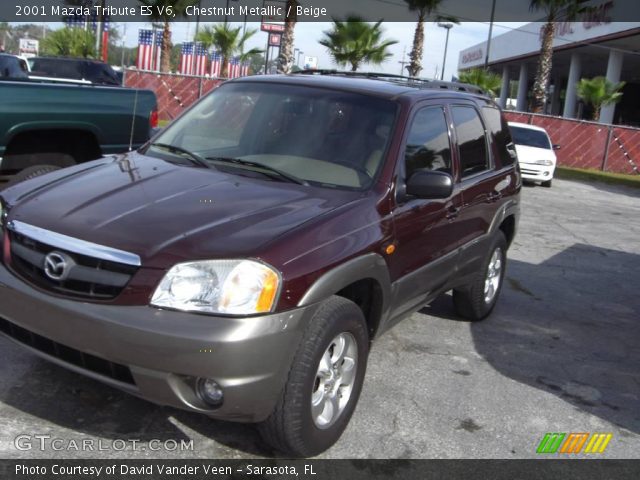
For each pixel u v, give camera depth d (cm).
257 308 290
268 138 421
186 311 287
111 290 296
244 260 295
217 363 282
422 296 447
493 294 595
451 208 457
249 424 366
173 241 302
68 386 384
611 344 576
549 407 435
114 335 287
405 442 368
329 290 318
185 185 366
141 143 689
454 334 549
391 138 409
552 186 1834
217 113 456
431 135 451
